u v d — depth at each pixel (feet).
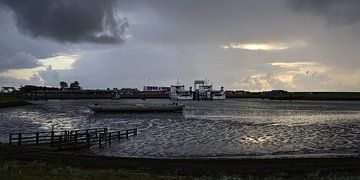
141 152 134.31
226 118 331.16
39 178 63.26
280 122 286.05
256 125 253.85
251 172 92.89
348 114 408.05
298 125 257.55
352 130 220.23
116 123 272.92
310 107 609.01
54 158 106.83
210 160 109.40
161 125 252.83
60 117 338.75
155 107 415.64
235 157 122.93
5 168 73.92
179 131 208.95
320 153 132.98
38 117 334.85
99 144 146.30
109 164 99.40
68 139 141.59
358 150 140.46
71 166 93.86
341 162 106.42
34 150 121.39
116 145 150.92
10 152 115.14
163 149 141.59
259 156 125.80
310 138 177.88
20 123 265.75
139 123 272.31
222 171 93.40
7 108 497.46
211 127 235.81
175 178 75.31
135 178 71.67
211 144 155.33
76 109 482.28
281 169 96.48
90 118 329.93
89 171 80.23
